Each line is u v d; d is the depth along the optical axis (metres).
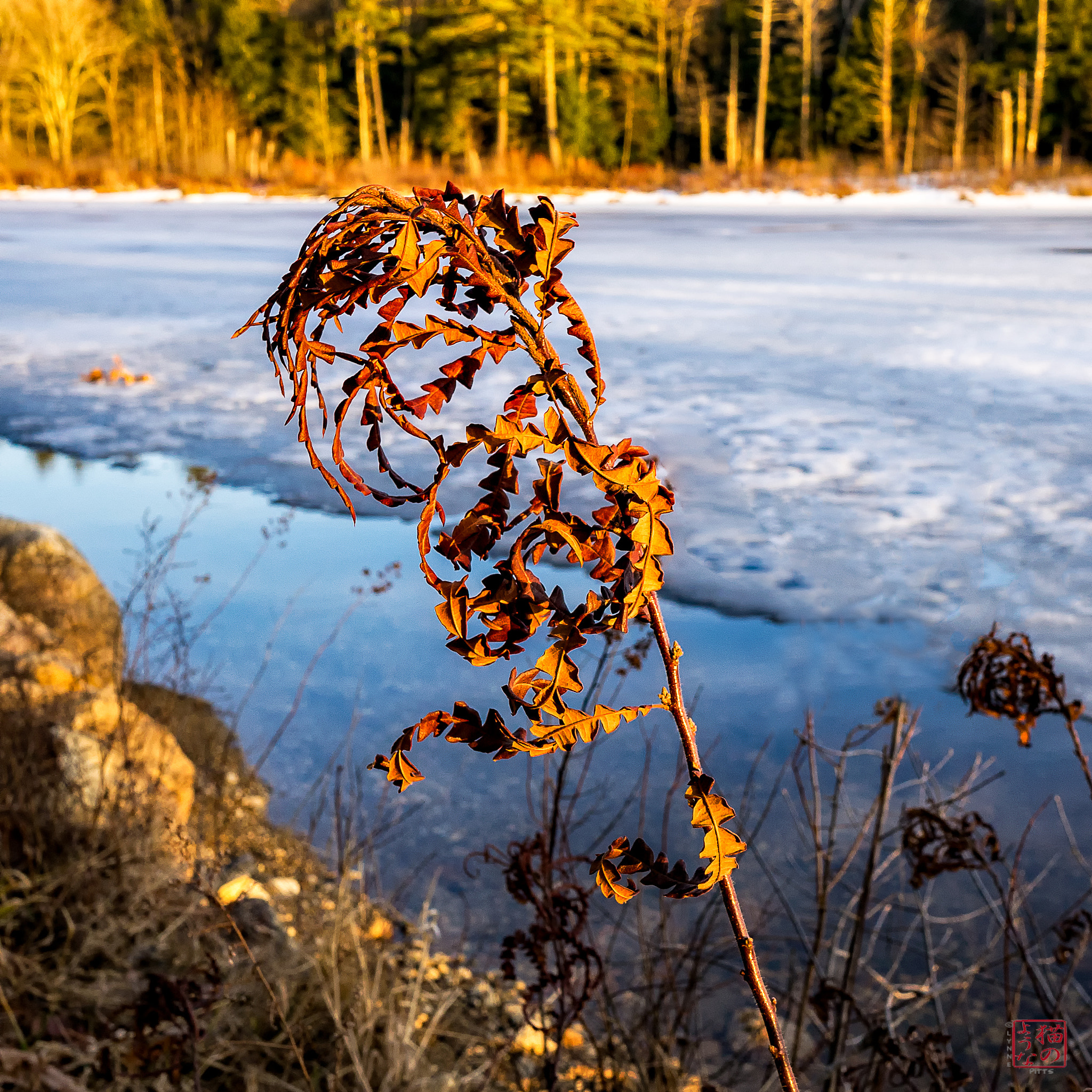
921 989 2.12
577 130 63.88
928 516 6.62
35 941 2.26
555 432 0.57
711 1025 2.56
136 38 68.62
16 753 2.74
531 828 3.47
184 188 59.47
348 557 6.14
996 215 41.53
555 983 2.07
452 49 63.97
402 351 13.00
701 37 69.19
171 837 2.78
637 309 15.30
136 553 6.12
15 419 9.61
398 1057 2.17
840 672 4.67
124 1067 1.94
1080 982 2.64
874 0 61.06
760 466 7.71
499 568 0.57
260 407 10.05
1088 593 5.43
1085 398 9.35
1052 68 61.47
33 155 68.19
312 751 4.03
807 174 62.19
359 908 2.80
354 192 0.57
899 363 11.15
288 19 66.31
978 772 3.83
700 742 4.00
